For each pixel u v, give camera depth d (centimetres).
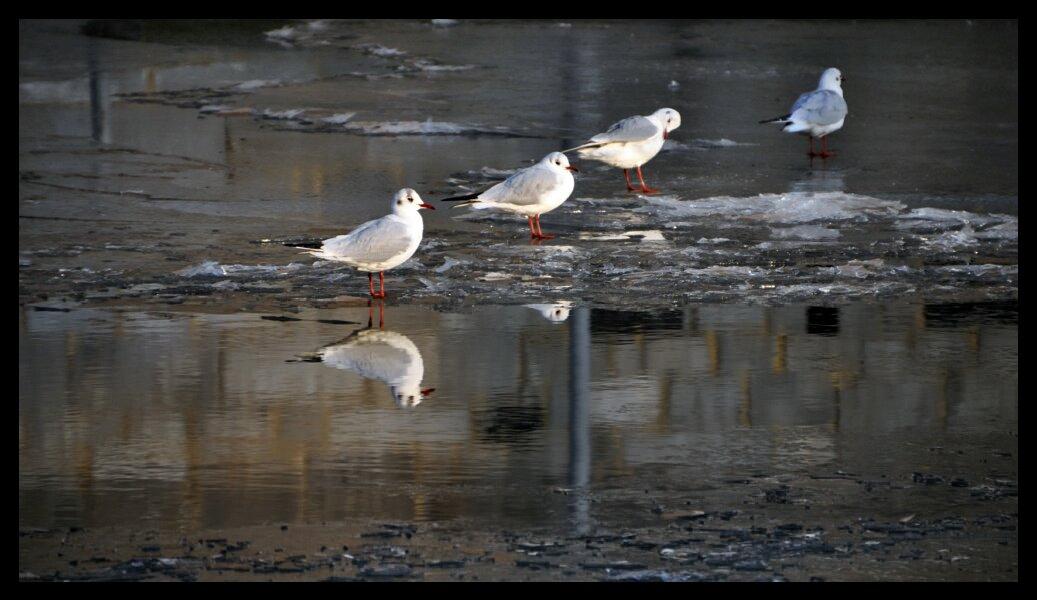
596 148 2156
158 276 1667
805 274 1683
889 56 3753
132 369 1305
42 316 1493
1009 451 1091
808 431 1139
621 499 991
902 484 1021
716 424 1155
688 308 1534
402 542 916
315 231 1900
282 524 945
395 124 2770
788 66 3588
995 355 1352
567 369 1307
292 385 1255
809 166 2409
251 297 1580
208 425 1148
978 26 4312
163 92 3231
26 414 1173
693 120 2864
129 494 1000
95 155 2497
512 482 1023
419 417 1167
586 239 1875
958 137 2672
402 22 4478
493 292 1603
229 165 2411
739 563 884
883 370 1305
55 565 881
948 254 1781
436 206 2088
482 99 3098
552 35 4203
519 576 864
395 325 1466
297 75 3466
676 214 2028
